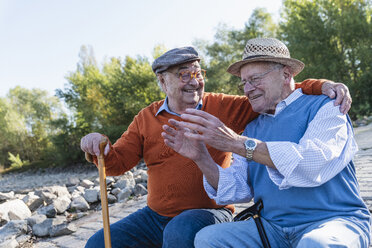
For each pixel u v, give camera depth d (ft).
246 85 6.42
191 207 7.20
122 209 15.46
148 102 71.05
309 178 5.27
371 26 62.80
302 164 5.18
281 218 5.79
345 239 4.78
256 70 6.26
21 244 12.98
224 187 6.25
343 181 5.63
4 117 141.90
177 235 6.21
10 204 16.97
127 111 76.33
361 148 21.17
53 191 20.27
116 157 7.38
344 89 5.82
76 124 83.92
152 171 7.58
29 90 168.86
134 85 74.84
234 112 7.59
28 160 134.62
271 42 6.26
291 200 5.66
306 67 61.46
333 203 5.52
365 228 5.31
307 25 65.31
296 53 63.16
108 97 80.89
